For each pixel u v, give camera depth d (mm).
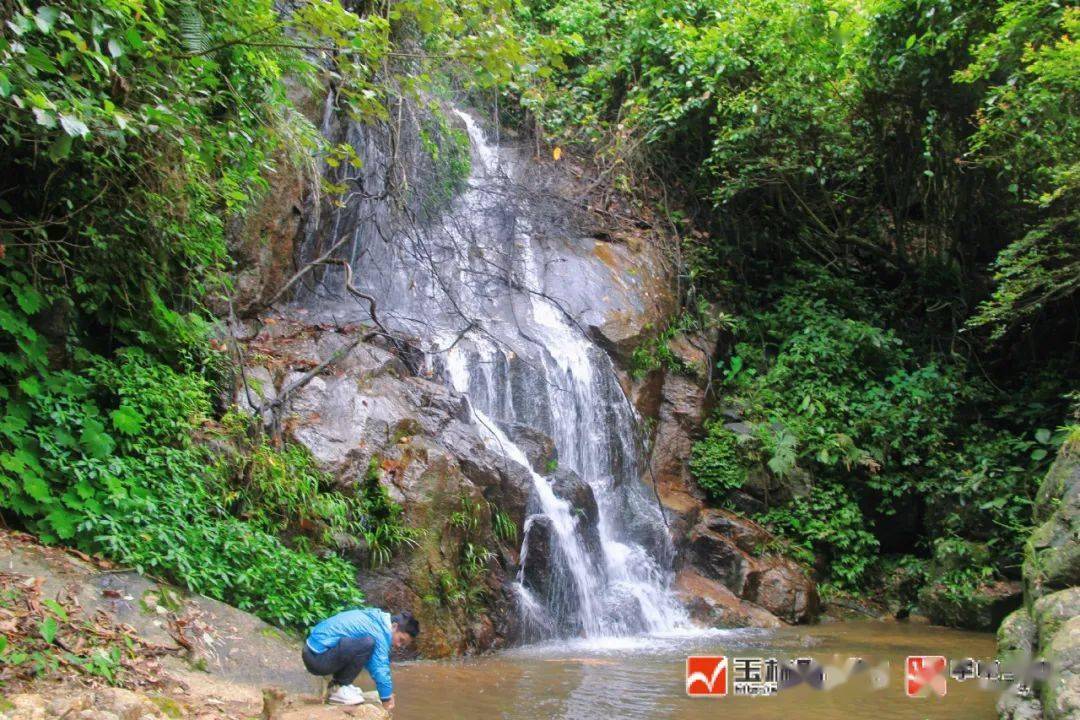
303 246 11078
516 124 16094
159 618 5930
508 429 10445
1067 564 6863
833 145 14859
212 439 7578
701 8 16016
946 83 13336
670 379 13680
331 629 5648
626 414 12461
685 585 11406
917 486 12945
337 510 7680
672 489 12797
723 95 14984
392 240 12219
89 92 6125
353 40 7883
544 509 9758
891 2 12875
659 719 6191
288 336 9695
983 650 9570
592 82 16516
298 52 8961
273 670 6023
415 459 8523
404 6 8844
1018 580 11695
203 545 6754
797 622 11492
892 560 13086
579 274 13586
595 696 6754
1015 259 11836
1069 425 11062
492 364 11219
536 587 9336
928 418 13289
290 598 6934
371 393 8977
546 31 17641
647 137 15508
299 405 8570
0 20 5797
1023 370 14602
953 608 11547
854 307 15391
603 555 10508
